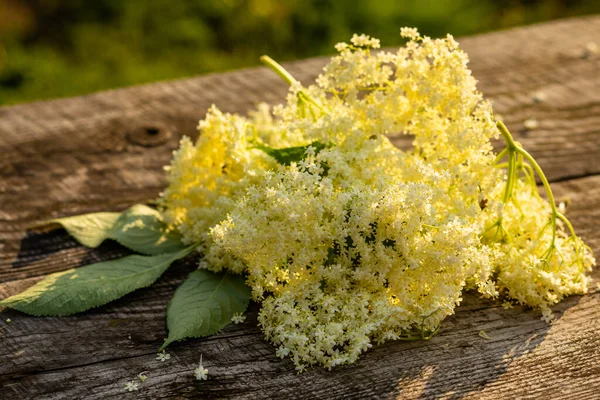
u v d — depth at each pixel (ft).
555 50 3.59
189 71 5.49
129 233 2.60
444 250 2.31
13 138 3.01
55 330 2.36
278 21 6.02
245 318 2.38
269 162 2.54
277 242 2.31
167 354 2.30
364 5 6.03
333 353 2.26
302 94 2.54
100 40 5.75
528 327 2.38
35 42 5.68
